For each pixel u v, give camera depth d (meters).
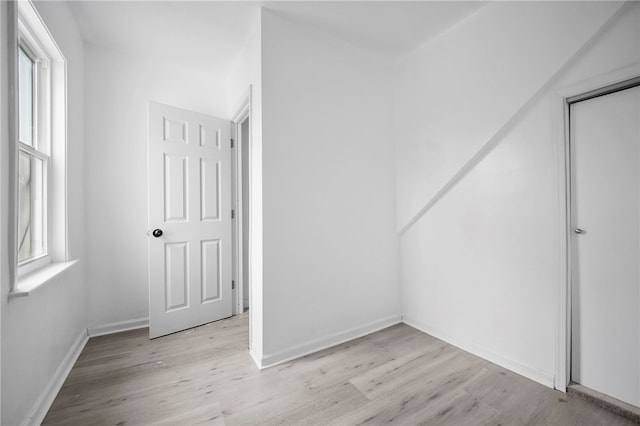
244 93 2.22
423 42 2.31
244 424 1.34
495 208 1.91
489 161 1.95
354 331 2.30
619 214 1.45
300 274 2.04
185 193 2.46
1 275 1.06
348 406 1.47
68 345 1.83
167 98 2.63
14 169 1.12
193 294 2.50
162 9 1.89
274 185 1.92
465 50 2.03
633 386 1.41
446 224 2.23
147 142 2.46
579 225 1.58
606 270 1.49
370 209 2.44
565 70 1.58
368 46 2.35
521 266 1.77
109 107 2.38
